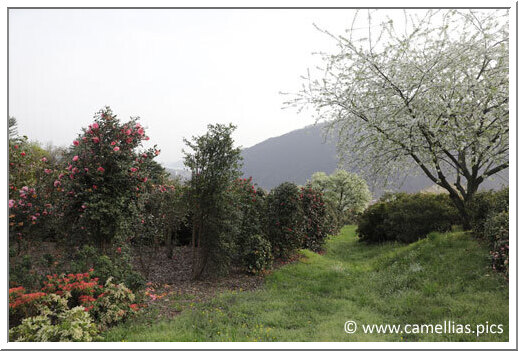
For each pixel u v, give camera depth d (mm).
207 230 6375
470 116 6914
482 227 6594
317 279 6711
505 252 4898
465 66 6500
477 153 6699
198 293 5562
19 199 5148
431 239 7426
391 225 10539
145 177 5562
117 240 5336
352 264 8695
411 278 5766
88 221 5000
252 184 8242
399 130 6758
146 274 6297
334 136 8070
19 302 3240
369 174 8047
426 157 7004
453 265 5676
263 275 6938
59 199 5270
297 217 8766
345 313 4586
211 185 6277
